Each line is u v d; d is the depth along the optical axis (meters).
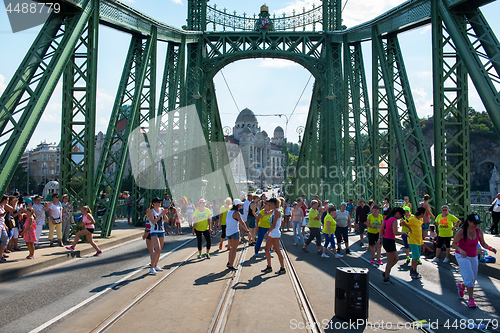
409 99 16.30
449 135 12.31
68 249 10.90
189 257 10.85
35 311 5.71
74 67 12.77
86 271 8.70
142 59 17.11
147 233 8.52
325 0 26.95
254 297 6.61
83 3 11.84
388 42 17.58
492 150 86.12
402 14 15.38
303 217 14.58
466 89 12.20
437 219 10.48
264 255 11.45
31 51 10.48
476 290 7.32
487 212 15.80
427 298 6.72
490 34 10.98
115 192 14.53
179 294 6.75
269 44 27.80
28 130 9.34
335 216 11.47
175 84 21.86
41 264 8.97
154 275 8.30
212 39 27.94
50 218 11.65
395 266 9.82
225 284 7.54
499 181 61.12
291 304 6.21
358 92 22.84
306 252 12.20
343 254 11.73
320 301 6.40
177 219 17.95
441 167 12.05
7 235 9.45
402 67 16.92
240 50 27.83
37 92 9.91
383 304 6.32
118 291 6.91
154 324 5.19
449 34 11.60
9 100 9.53
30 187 83.12
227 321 5.35
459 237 6.46
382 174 18.52
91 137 12.75
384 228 8.12
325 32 26.41
